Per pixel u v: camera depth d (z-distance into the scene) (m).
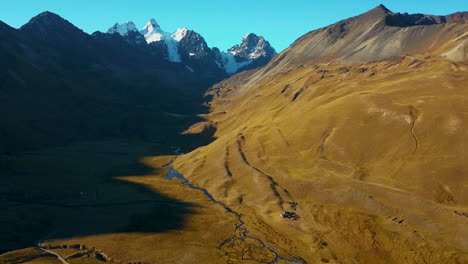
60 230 134.38
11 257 112.50
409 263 104.69
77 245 122.00
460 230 110.06
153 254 115.69
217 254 115.94
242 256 114.94
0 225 134.25
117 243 123.06
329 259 110.81
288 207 146.00
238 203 157.50
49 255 116.06
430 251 106.75
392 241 114.31
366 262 108.12
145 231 132.88
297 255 114.88
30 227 136.12
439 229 113.31
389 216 125.81
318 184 153.25
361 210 133.00
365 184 143.12
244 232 131.50
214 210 152.62
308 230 128.12
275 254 115.88
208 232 132.00
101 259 114.25
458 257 102.12
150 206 157.62
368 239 117.44
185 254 115.69
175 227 136.62
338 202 140.88
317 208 141.00
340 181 150.25
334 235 122.69
